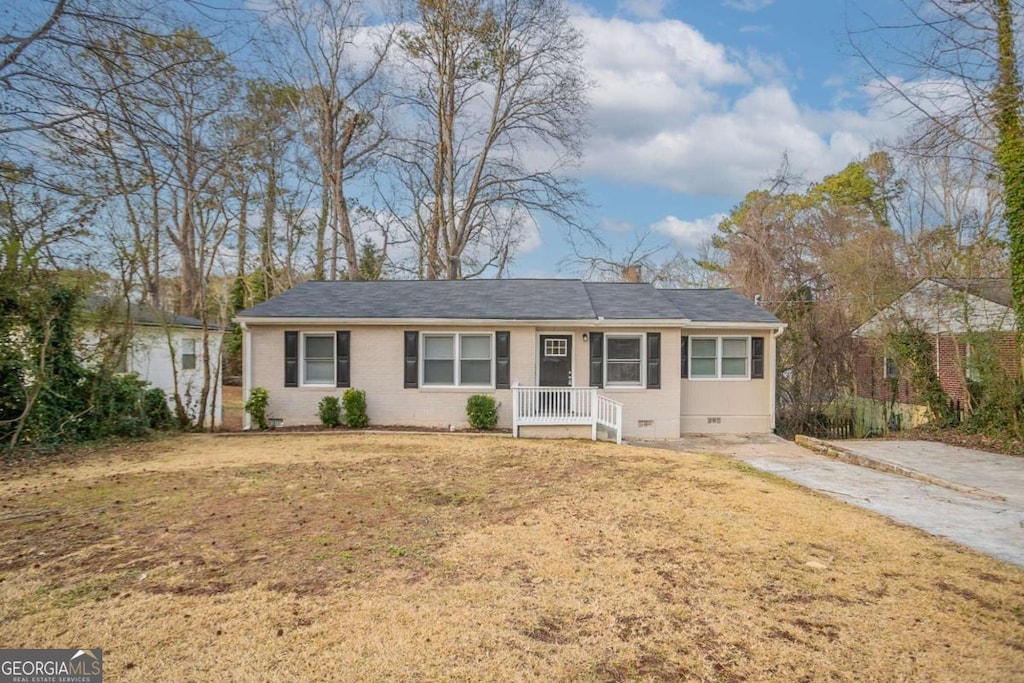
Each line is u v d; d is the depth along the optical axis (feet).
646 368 46.83
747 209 91.30
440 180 81.46
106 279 40.98
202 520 19.72
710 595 13.89
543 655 11.06
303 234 75.51
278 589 14.01
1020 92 36.01
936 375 50.88
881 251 63.57
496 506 21.89
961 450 38.47
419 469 29.17
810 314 62.64
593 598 13.65
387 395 45.93
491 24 75.25
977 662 10.94
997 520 21.27
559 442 40.01
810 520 20.39
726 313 50.39
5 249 34.09
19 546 17.04
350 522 19.61
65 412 37.40
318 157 78.95
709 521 20.07
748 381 49.49
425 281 55.31
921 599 13.79
